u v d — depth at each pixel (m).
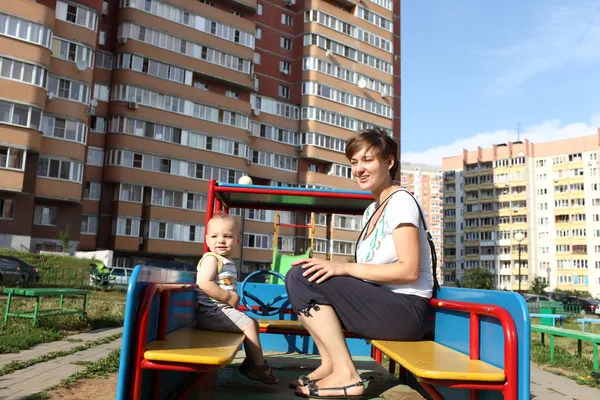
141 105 40.09
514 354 2.14
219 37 44.59
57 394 5.75
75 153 35.22
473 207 88.94
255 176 46.84
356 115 52.50
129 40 40.12
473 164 90.50
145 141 40.09
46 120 34.22
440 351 2.67
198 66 43.22
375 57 54.84
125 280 32.69
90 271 29.78
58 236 34.44
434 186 151.75
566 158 82.12
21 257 29.67
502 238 84.69
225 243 3.42
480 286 68.81
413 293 2.92
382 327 2.86
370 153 3.21
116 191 39.34
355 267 2.87
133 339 2.18
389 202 3.04
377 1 56.00
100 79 39.72
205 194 42.53
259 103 48.16
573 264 79.38
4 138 31.11
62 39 35.19
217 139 43.53
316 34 51.03
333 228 49.09
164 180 40.59
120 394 2.10
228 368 3.63
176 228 40.88
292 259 8.27
